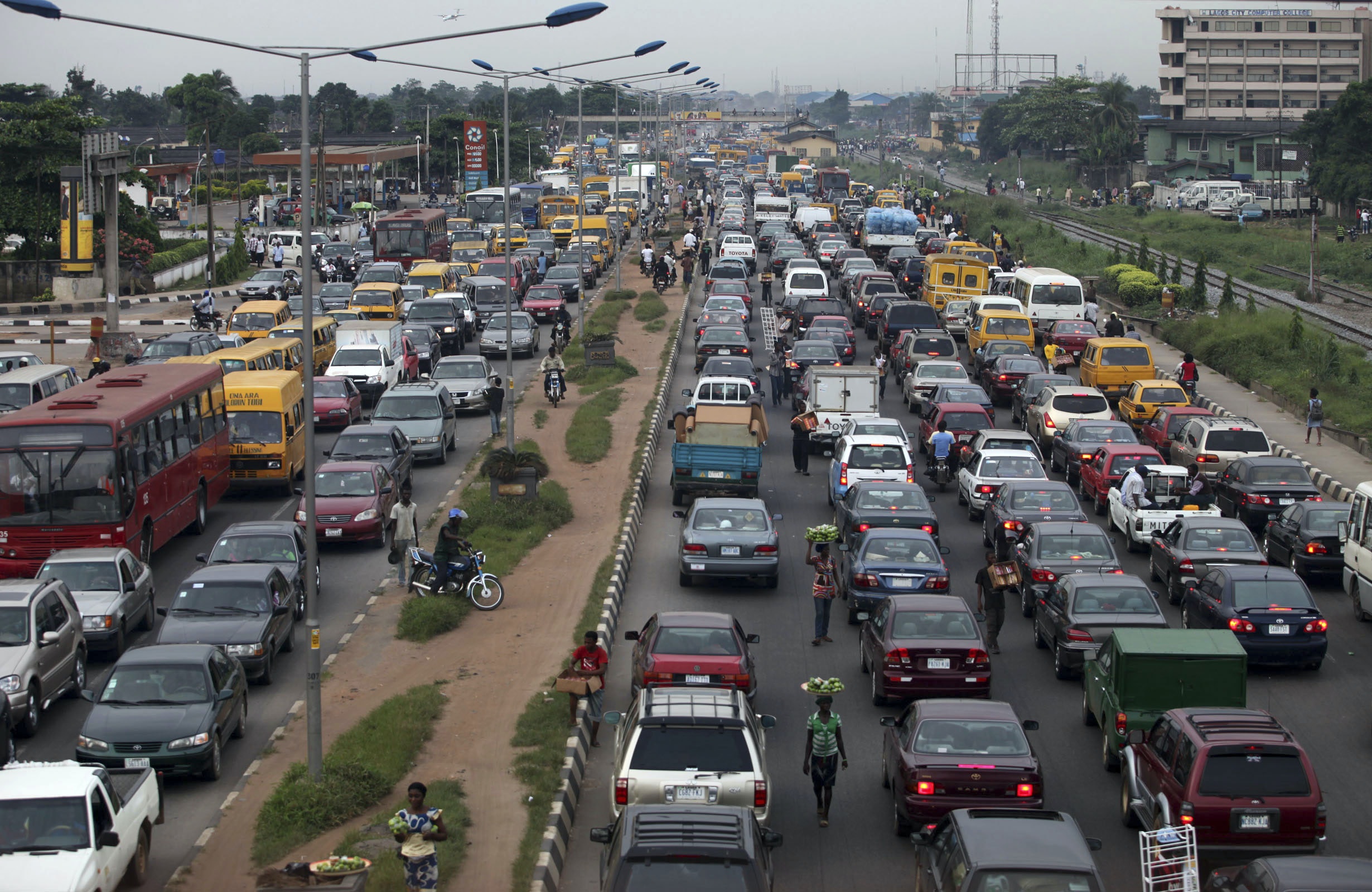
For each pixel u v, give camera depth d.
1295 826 13.84
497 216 101.44
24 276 66.62
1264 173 144.75
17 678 18.44
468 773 16.80
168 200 110.62
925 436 36.41
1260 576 21.33
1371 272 79.38
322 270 72.38
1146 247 72.56
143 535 26.17
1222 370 50.88
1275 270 82.25
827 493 33.38
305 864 12.70
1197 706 16.77
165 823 15.91
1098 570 23.50
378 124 182.50
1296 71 174.12
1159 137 153.38
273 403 33.00
